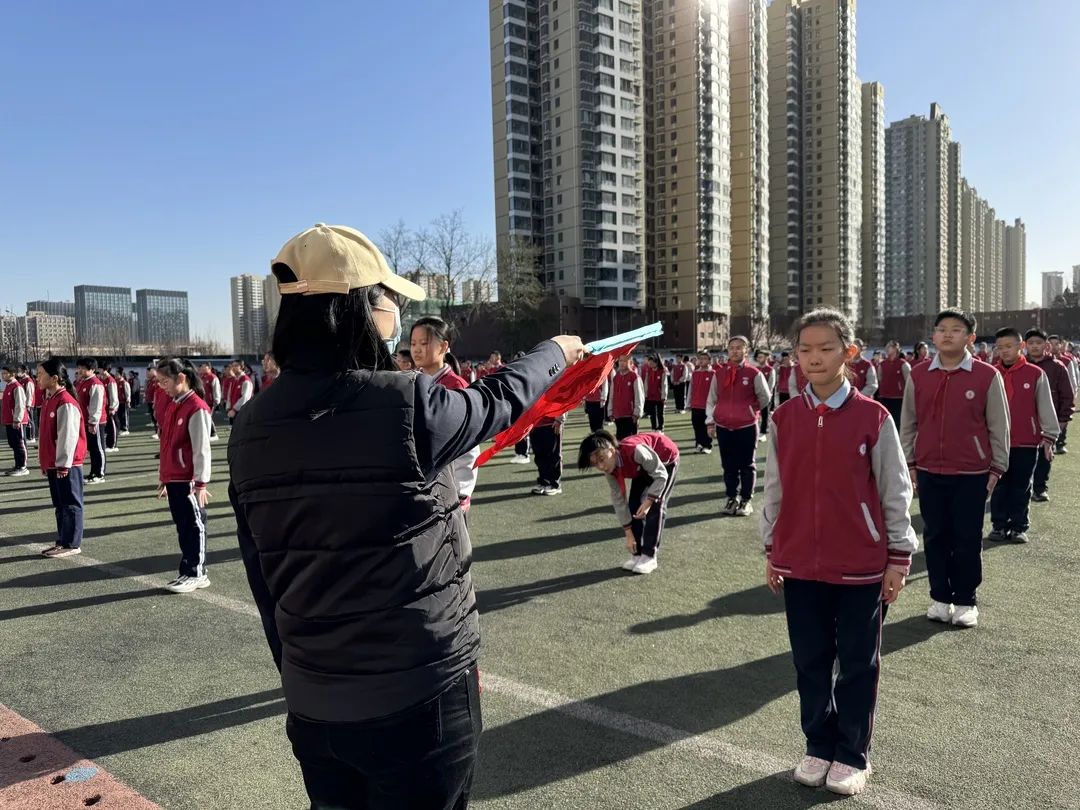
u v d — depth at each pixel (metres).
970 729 3.12
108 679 3.85
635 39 76.00
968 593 4.30
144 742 3.19
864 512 2.69
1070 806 2.55
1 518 8.36
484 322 65.69
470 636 1.43
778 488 2.90
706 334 82.00
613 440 5.43
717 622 4.49
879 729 3.14
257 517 1.36
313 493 1.27
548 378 1.58
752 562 5.83
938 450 4.32
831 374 2.73
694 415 12.34
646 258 82.75
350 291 1.37
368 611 1.27
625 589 5.17
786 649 4.05
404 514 1.29
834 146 102.69
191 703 3.56
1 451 15.91
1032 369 6.03
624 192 75.69
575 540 6.62
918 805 2.59
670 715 3.31
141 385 27.64
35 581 5.69
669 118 81.94
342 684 1.29
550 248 75.94
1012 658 3.86
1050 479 9.10
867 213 114.81
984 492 4.25
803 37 104.06
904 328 103.19
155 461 13.27
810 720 2.81
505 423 1.46
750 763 2.91
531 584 5.32
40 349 64.94
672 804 2.64
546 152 75.50
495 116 75.69
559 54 73.00
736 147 88.81
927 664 3.80
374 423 1.27
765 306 92.50
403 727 1.29
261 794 2.78
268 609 1.53
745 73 87.62
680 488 9.16
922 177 132.50
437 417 1.32
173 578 5.73
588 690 3.58
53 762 3.03
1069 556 5.74
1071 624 4.33
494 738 3.13
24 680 3.84
